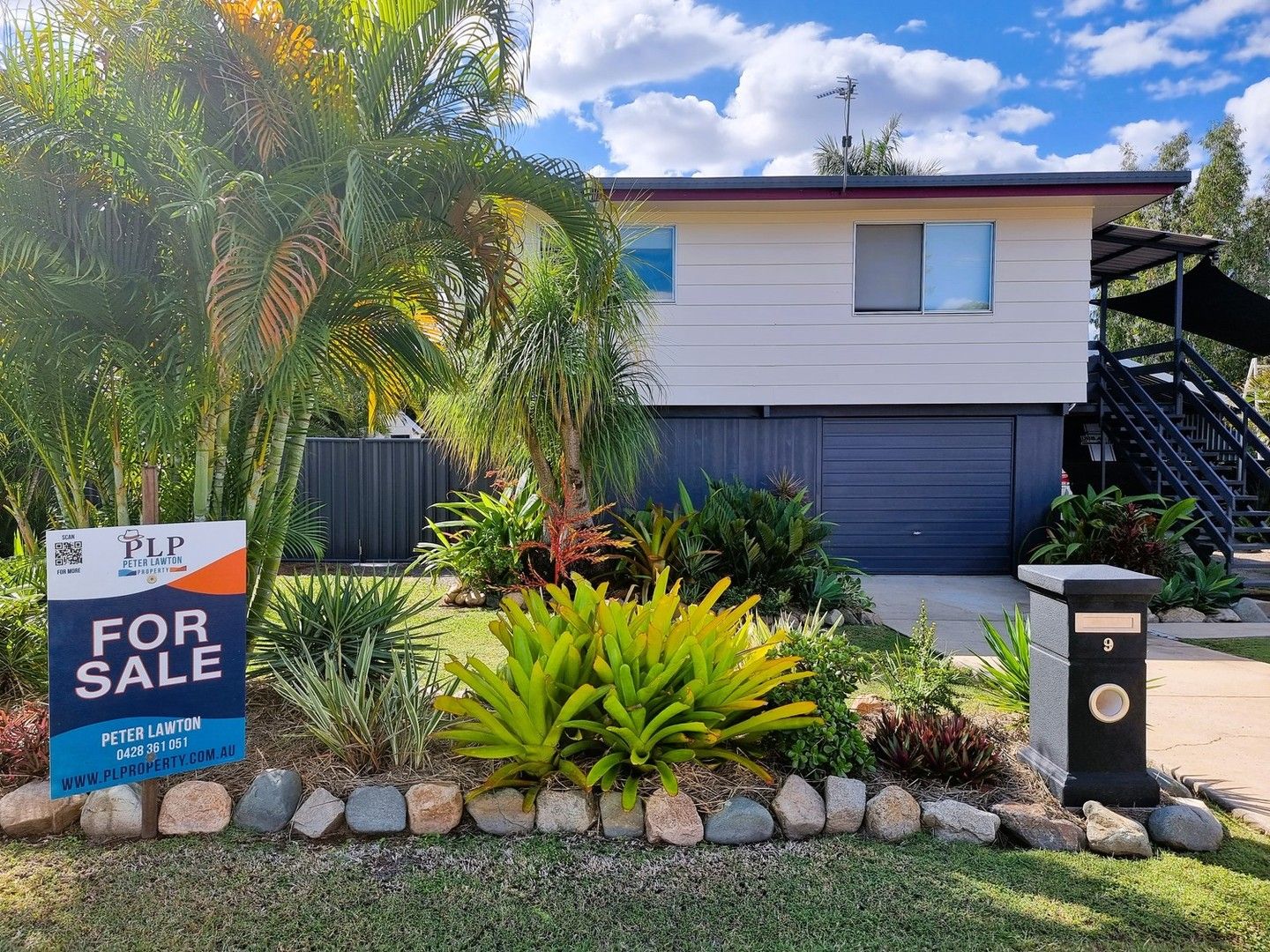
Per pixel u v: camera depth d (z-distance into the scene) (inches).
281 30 146.3
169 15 140.8
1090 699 131.6
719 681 132.6
